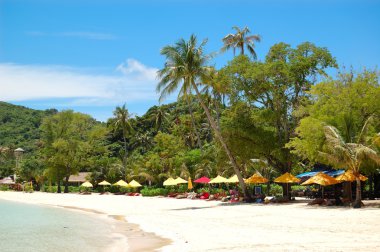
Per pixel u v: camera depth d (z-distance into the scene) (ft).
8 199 212.23
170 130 321.52
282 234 55.98
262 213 89.81
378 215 74.54
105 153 301.43
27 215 118.21
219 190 171.53
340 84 106.52
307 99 122.31
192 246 50.19
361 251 39.73
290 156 125.39
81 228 83.25
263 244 47.78
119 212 119.55
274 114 120.88
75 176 313.53
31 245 60.95
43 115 624.59
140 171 232.32
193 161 203.21
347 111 100.63
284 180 113.19
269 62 126.41
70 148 273.13
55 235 72.69
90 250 55.01
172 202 146.30
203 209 109.91
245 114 128.47
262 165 147.84
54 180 279.28
